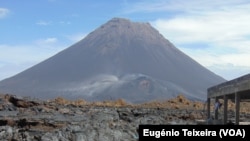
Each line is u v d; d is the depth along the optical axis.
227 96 34.78
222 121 38.03
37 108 38.38
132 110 49.50
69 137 23.52
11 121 28.38
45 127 27.41
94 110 44.72
